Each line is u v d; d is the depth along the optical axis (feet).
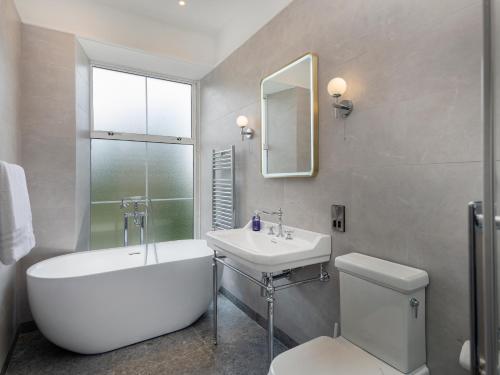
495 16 1.88
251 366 6.39
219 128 10.27
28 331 7.96
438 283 4.15
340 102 5.52
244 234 7.52
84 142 9.40
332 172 5.80
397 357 4.12
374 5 4.96
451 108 3.96
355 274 4.70
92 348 6.72
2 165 4.94
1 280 6.25
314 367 4.10
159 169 11.23
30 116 8.00
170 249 9.96
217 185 10.24
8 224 4.96
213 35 10.55
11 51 6.97
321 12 6.01
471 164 3.77
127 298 6.93
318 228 6.14
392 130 4.70
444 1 4.02
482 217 1.97
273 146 7.29
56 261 7.89
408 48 4.45
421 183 4.33
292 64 6.59
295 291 6.79
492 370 1.86
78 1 8.55
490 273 1.88
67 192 8.46
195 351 6.92
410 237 4.48
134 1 8.67
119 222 10.48
